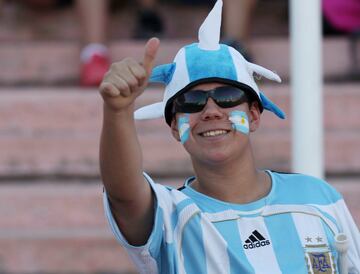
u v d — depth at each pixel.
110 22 24.28
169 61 21.88
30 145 19.70
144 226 9.48
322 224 9.94
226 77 9.71
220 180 9.95
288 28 24.78
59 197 18.70
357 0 22.66
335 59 22.17
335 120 20.48
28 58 22.02
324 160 19.80
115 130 8.92
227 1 21.44
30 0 24.19
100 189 18.88
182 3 24.83
